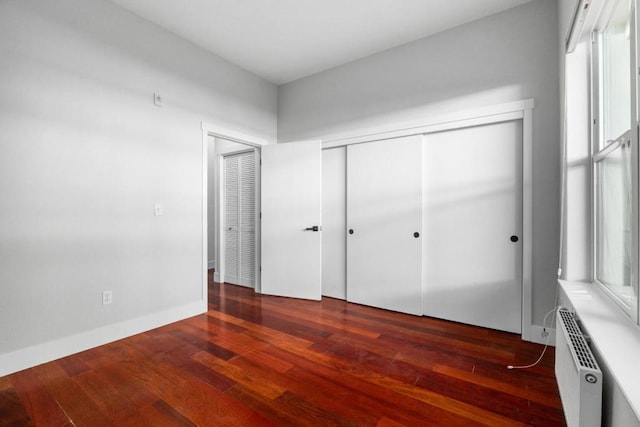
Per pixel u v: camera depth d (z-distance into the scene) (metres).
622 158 1.50
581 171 1.93
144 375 1.93
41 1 2.06
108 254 2.41
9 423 1.50
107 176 2.40
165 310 2.80
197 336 2.53
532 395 1.71
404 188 3.06
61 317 2.17
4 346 1.92
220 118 3.32
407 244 3.05
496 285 2.63
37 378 1.89
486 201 2.66
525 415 1.54
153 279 2.71
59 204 2.15
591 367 1.12
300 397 1.70
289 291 3.69
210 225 5.84
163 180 2.79
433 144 2.91
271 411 1.59
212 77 3.23
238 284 4.36
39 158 2.06
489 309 2.66
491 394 1.72
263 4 2.47
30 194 2.03
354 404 1.64
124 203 2.51
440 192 2.88
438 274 2.90
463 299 2.78
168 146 2.83
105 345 2.36
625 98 1.52
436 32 2.85
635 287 1.20
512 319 2.57
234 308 3.27
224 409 1.60
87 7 2.29
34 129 2.04
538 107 2.38
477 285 2.71
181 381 1.86
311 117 3.75
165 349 2.29
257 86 3.78
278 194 3.75
